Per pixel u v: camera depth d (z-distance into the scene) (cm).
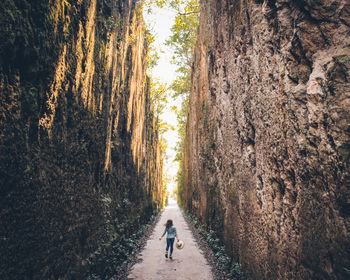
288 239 475
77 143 587
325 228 356
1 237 319
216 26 1361
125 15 1215
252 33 686
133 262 1031
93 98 709
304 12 455
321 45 432
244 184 797
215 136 1399
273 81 565
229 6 1014
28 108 388
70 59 545
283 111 512
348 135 337
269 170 583
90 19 671
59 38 484
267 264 584
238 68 863
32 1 389
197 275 881
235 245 888
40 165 414
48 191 437
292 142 471
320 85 402
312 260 379
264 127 610
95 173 730
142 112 1894
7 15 335
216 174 1355
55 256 453
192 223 2255
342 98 354
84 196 620
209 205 1526
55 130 477
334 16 408
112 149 978
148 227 1991
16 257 344
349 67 357
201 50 1953
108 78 878
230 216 981
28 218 374
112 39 930
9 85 349
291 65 488
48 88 444
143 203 1883
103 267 722
